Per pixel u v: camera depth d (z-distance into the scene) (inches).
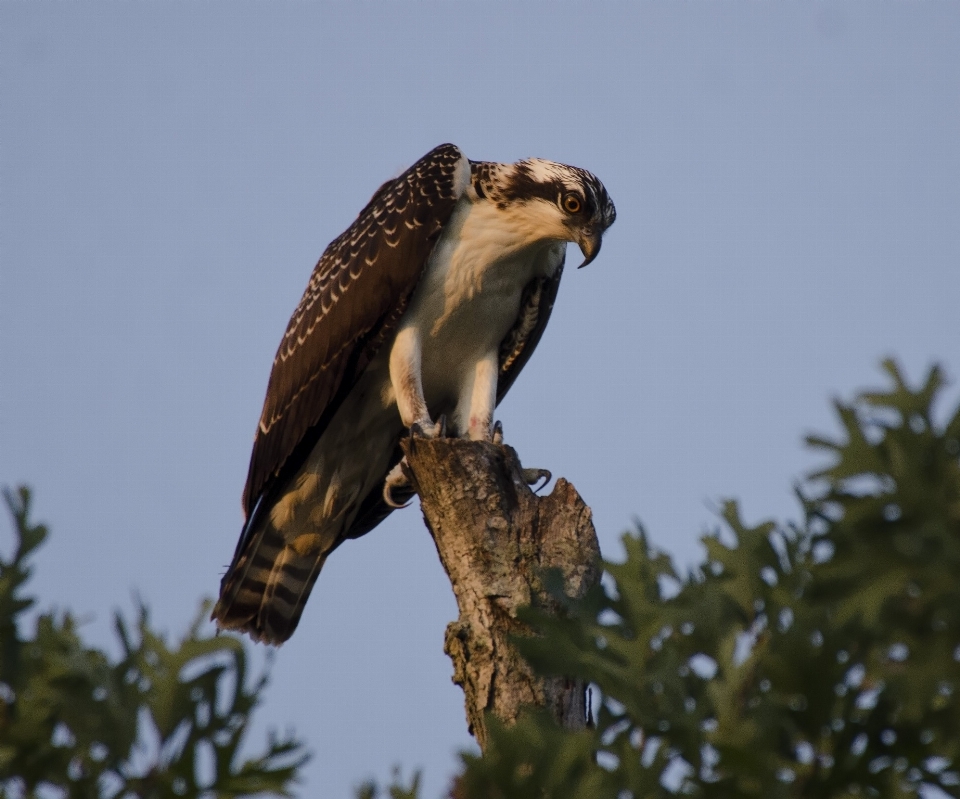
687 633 262.1
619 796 248.1
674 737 246.4
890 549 221.6
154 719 263.1
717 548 259.6
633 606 260.4
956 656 219.9
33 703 260.5
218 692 267.1
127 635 270.1
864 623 226.4
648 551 267.3
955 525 220.5
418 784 253.4
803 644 234.4
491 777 246.7
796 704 239.5
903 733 235.8
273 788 262.8
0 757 257.3
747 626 254.8
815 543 249.8
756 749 230.7
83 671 261.3
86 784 259.3
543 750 247.1
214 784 262.4
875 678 232.5
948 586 217.3
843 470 227.3
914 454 223.1
